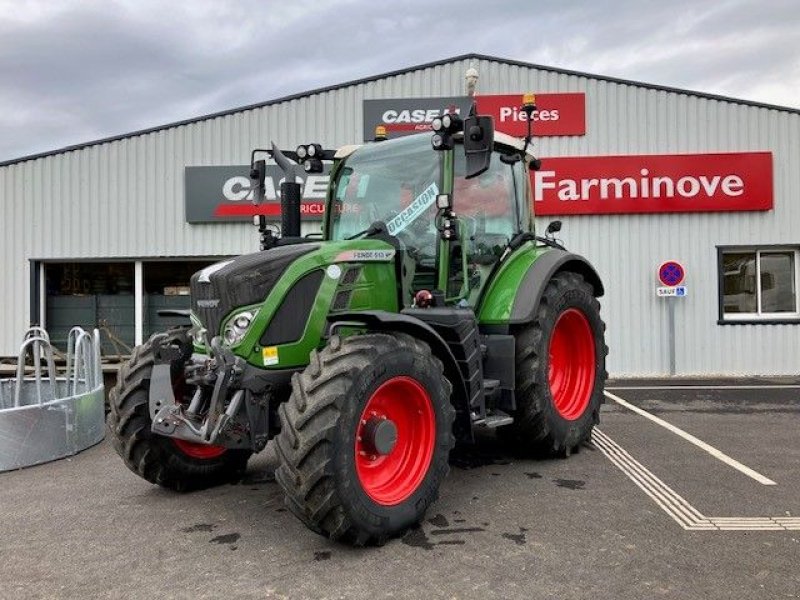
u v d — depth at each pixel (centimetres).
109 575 299
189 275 1132
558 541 330
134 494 429
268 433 358
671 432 593
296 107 1086
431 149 448
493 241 498
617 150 1056
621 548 320
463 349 406
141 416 406
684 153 1050
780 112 1039
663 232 1053
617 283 1058
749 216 1045
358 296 384
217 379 342
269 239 456
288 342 357
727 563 301
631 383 963
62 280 1136
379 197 467
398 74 1077
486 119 366
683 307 1052
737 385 923
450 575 292
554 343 532
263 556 318
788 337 1044
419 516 344
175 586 286
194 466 426
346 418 308
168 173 1095
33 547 336
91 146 1100
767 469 462
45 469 499
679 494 406
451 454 514
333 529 309
